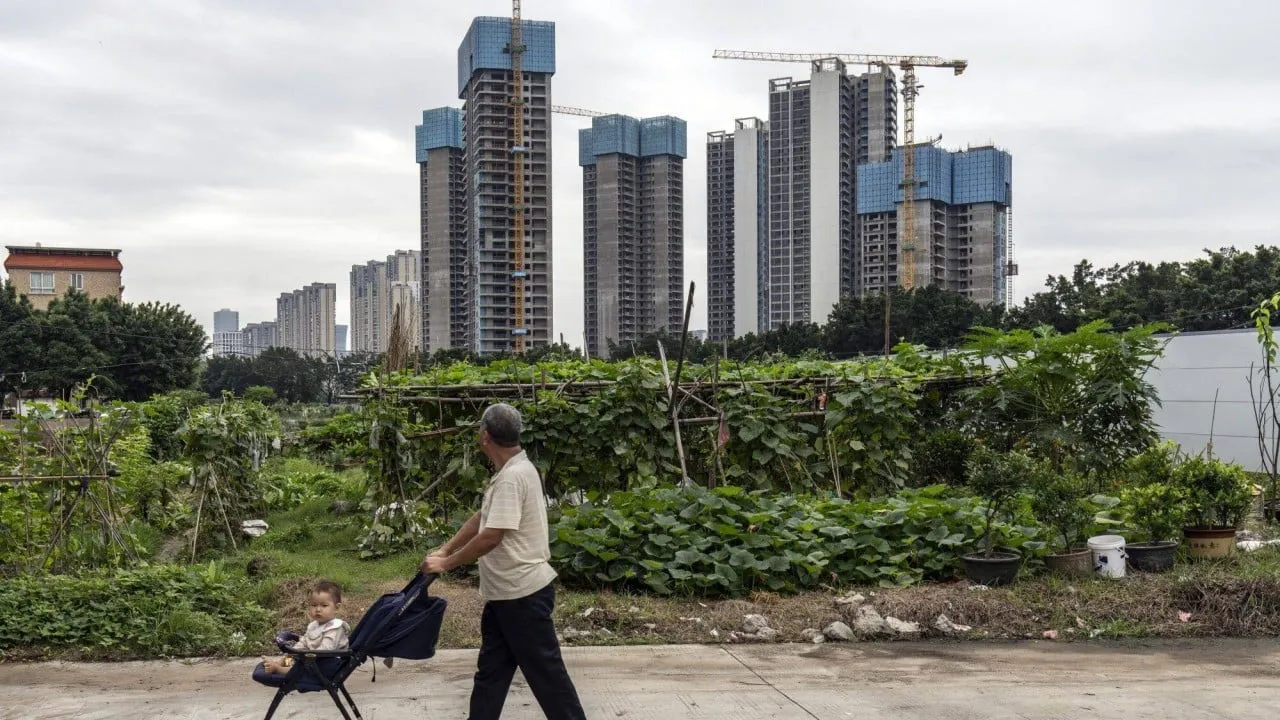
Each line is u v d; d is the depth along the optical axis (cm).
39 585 796
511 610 472
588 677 645
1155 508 959
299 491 1762
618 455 1109
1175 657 698
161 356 5544
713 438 1159
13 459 992
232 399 1316
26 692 618
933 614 780
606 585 873
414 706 580
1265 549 984
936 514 932
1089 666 674
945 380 1370
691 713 567
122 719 560
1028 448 1280
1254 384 1561
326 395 9825
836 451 1219
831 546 886
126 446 1326
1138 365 1268
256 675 485
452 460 1105
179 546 1230
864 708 577
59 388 5050
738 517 919
